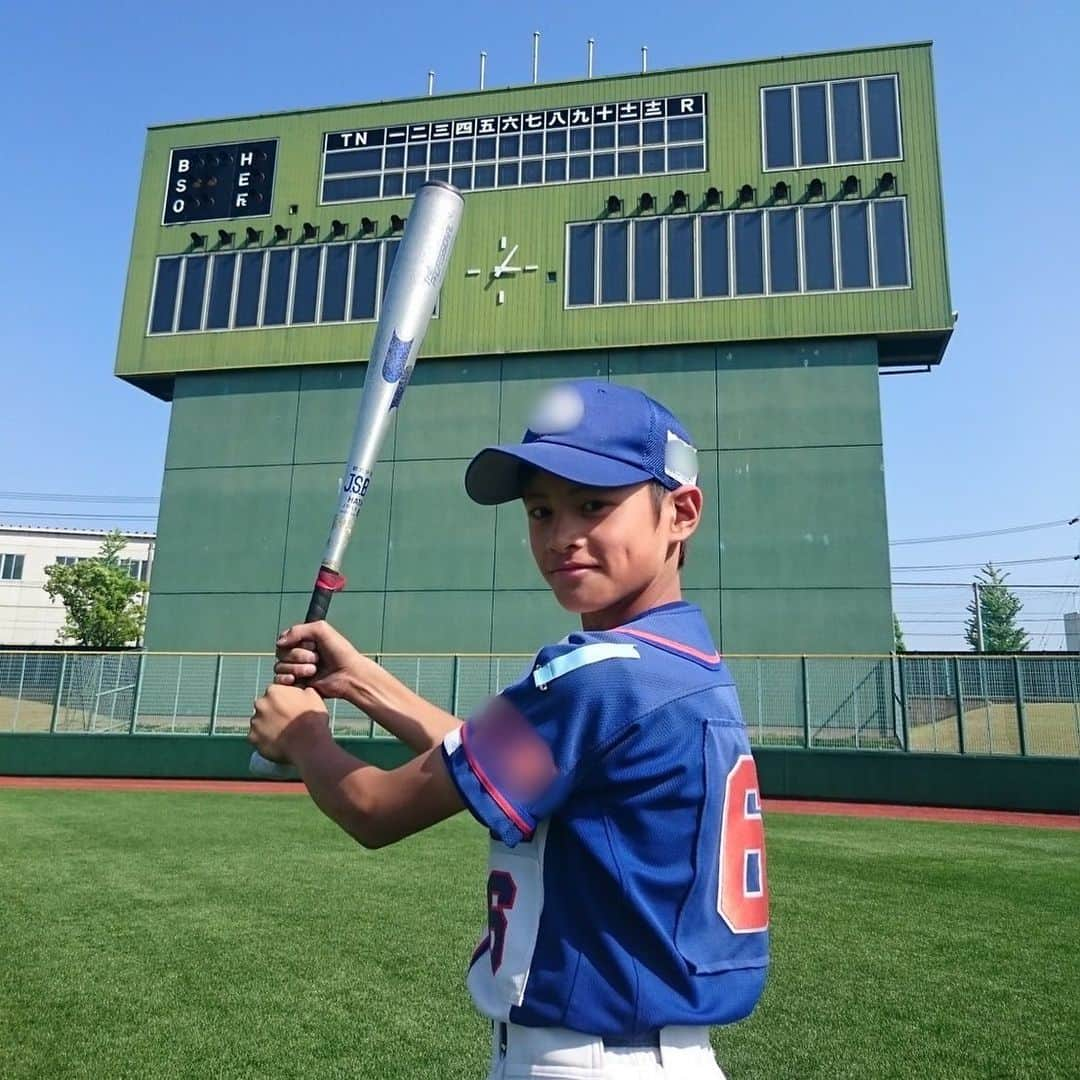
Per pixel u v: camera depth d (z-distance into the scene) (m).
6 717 17.88
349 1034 3.90
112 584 37.12
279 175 23.59
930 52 20.95
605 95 22.25
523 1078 1.06
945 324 19.62
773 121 21.31
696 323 20.66
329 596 1.65
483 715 1.12
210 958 5.01
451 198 1.90
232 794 14.43
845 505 19.34
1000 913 6.36
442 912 6.09
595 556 1.22
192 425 22.77
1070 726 14.68
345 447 22.03
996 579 52.56
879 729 16.06
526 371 21.47
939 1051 3.81
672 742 1.08
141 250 23.83
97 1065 3.57
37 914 6.02
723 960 1.11
